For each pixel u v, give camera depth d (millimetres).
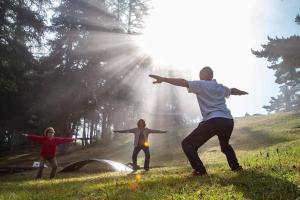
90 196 6191
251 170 6973
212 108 6996
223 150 7383
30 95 37844
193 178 6871
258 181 5820
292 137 25812
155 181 7242
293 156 10859
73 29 41031
